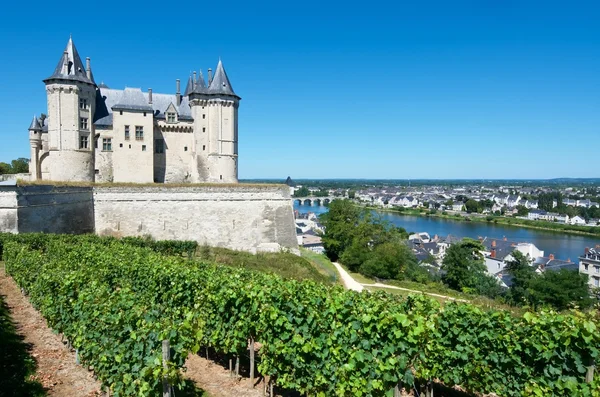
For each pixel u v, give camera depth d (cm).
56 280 1409
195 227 4409
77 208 3878
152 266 1820
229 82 5478
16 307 1791
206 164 5484
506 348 1024
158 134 5459
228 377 1242
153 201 4291
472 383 1084
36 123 5197
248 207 4612
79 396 1043
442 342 1115
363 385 935
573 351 888
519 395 1013
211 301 1316
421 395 1148
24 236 2909
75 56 4834
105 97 5375
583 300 4462
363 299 1291
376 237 5947
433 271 6397
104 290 1243
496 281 5478
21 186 3234
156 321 1066
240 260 3703
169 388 870
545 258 7719
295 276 3347
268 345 1109
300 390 1056
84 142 4884
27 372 1125
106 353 970
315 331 1065
